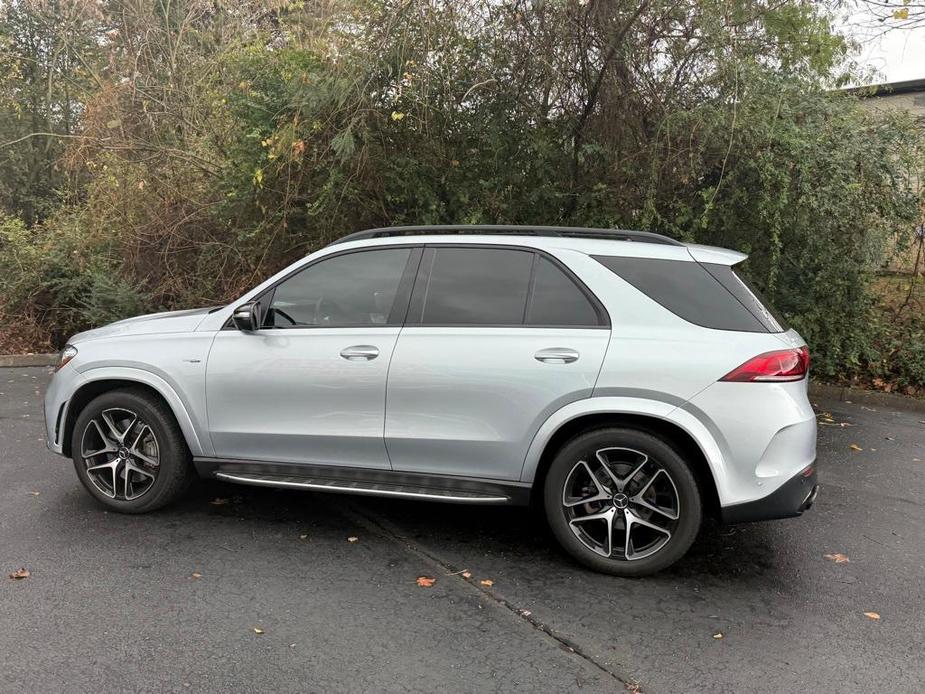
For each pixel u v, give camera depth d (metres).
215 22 11.83
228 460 4.13
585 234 3.94
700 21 6.38
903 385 8.27
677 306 3.58
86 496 4.59
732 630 3.14
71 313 10.45
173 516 4.31
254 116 8.02
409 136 7.36
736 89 6.54
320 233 8.23
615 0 6.45
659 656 2.93
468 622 3.17
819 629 3.16
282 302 4.12
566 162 7.38
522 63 6.85
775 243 6.99
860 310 8.41
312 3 8.82
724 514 3.43
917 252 8.62
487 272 3.88
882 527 4.39
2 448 5.63
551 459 3.76
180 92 10.98
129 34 11.51
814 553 3.99
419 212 7.71
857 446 6.29
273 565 3.68
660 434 3.52
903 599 3.46
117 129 10.82
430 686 2.69
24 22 14.66
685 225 7.30
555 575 3.64
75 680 2.68
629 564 3.59
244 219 8.99
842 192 7.01
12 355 9.77
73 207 11.59
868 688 2.73
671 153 6.88
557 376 3.56
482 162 7.46
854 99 7.68
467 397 3.68
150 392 4.25
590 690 2.69
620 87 6.86
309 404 3.93
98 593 3.34
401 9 6.59
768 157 6.62
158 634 3.00
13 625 3.05
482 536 4.12
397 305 3.93
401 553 3.87
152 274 10.95
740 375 3.38
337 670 2.78
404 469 3.86
